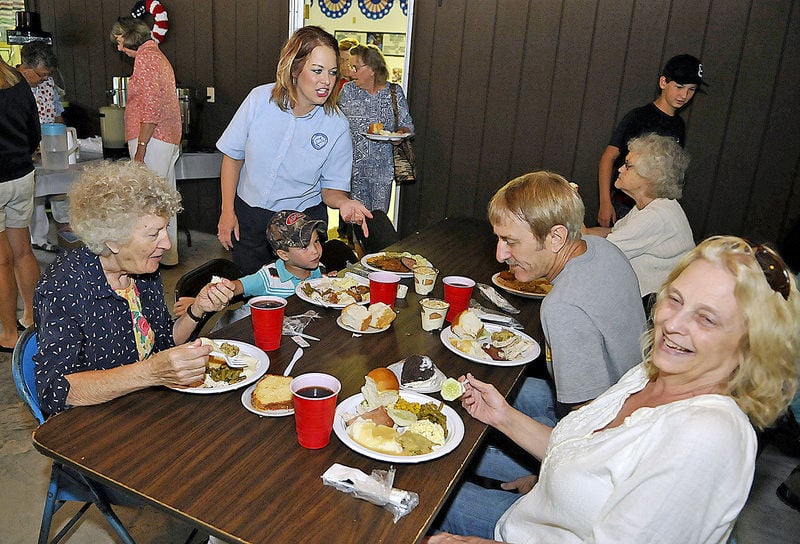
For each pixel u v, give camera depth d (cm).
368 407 126
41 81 422
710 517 85
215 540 118
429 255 252
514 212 144
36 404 132
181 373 120
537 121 401
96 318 134
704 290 92
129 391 122
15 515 200
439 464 114
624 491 91
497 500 142
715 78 351
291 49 224
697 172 367
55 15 553
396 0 490
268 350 152
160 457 108
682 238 227
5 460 226
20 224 301
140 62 371
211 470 106
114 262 135
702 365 95
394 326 176
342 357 153
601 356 143
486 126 415
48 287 128
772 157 347
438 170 437
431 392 141
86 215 125
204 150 474
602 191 352
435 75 420
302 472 107
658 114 335
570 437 113
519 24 390
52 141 342
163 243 135
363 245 283
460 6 402
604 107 381
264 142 242
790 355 89
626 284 152
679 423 89
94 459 106
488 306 200
